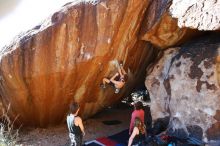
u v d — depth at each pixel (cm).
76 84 611
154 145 566
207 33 623
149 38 590
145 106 795
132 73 680
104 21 555
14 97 595
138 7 559
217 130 547
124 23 564
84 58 572
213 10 470
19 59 555
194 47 587
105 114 775
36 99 605
